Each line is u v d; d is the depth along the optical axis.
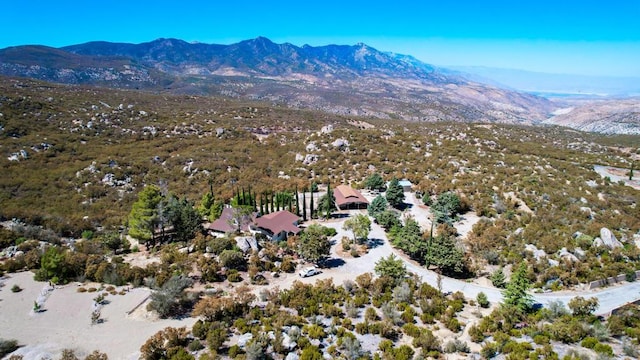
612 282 50.28
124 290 43.50
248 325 36.41
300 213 78.50
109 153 107.12
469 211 77.00
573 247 57.25
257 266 51.53
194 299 42.09
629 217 68.75
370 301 43.66
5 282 43.78
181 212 61.16
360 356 31.03
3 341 32.41
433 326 37.62
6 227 58.38
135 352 32.28
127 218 71.38
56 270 44.97
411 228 60.91
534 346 33.62
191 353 31.72
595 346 33.06
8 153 94.88
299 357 31.00
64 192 85.00
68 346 32.91
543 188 81.75
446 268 53.19
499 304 42.81
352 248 61.12
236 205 70.06
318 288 44.59
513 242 60.44
